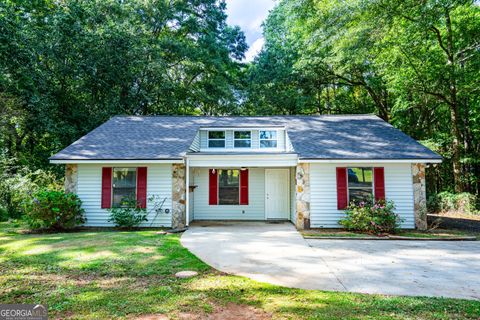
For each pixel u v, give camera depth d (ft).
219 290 15.16
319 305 13.42
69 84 58.49
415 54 53.26
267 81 79.25
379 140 38.27
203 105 85.46
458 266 19.86
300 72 73.72
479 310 12.90
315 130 42.88
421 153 33.81
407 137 39.17
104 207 34.91
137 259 20.25
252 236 29.53
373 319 12.02
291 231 32.68
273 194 43.93
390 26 43.80
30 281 16.25
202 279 16.79
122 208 34.53
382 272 18.49
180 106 79.56
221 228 34.99
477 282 16.79
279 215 43.70
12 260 19.90
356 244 26.43
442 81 52.44
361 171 34.73
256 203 43.96
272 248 24.50
